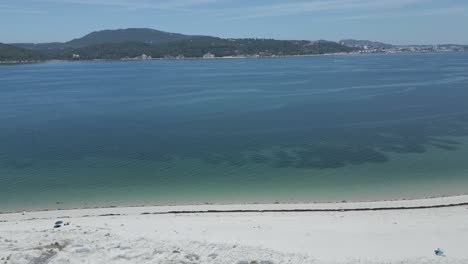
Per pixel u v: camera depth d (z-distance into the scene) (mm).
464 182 41625
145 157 52812
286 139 60750
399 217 32469
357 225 30750
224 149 55844
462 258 24781
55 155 54406
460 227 30047
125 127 72188
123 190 41188
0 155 54562
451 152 52281
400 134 62500
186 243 25484
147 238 26328
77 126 74062
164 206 36375
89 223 31531
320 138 61031
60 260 22094
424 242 27438
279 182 42719
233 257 23547
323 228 30156
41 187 42312
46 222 32125
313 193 39438
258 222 31594
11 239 25672
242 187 41469
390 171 45469
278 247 26344
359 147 55594
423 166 47000
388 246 26797
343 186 41219
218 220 32219
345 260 24453
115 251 23391
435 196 38094
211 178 44375
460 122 70188
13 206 37250
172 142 60312
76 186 42438
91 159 52375
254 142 59281
